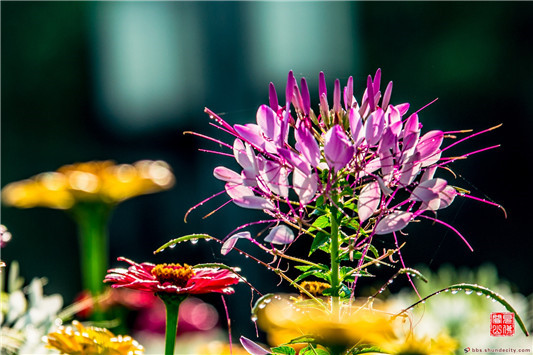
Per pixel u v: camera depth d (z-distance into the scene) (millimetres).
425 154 935
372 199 931
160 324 1430
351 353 929
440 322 1146
